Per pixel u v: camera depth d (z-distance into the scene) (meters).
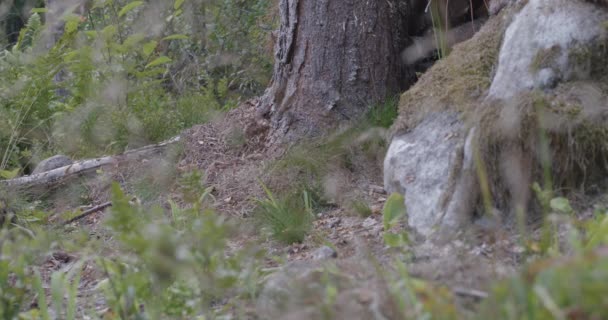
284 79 5.99
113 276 3.53
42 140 7.52
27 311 3.74
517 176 3.52
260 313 2.93
